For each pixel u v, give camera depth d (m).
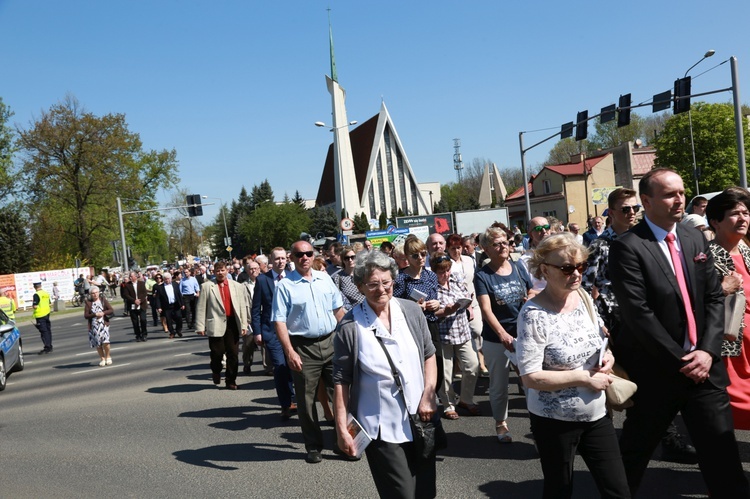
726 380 3.87
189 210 39.75
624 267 3.89
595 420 3.59
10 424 9.01
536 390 3.66
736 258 5.11
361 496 5.24
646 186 3.95
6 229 60.16
